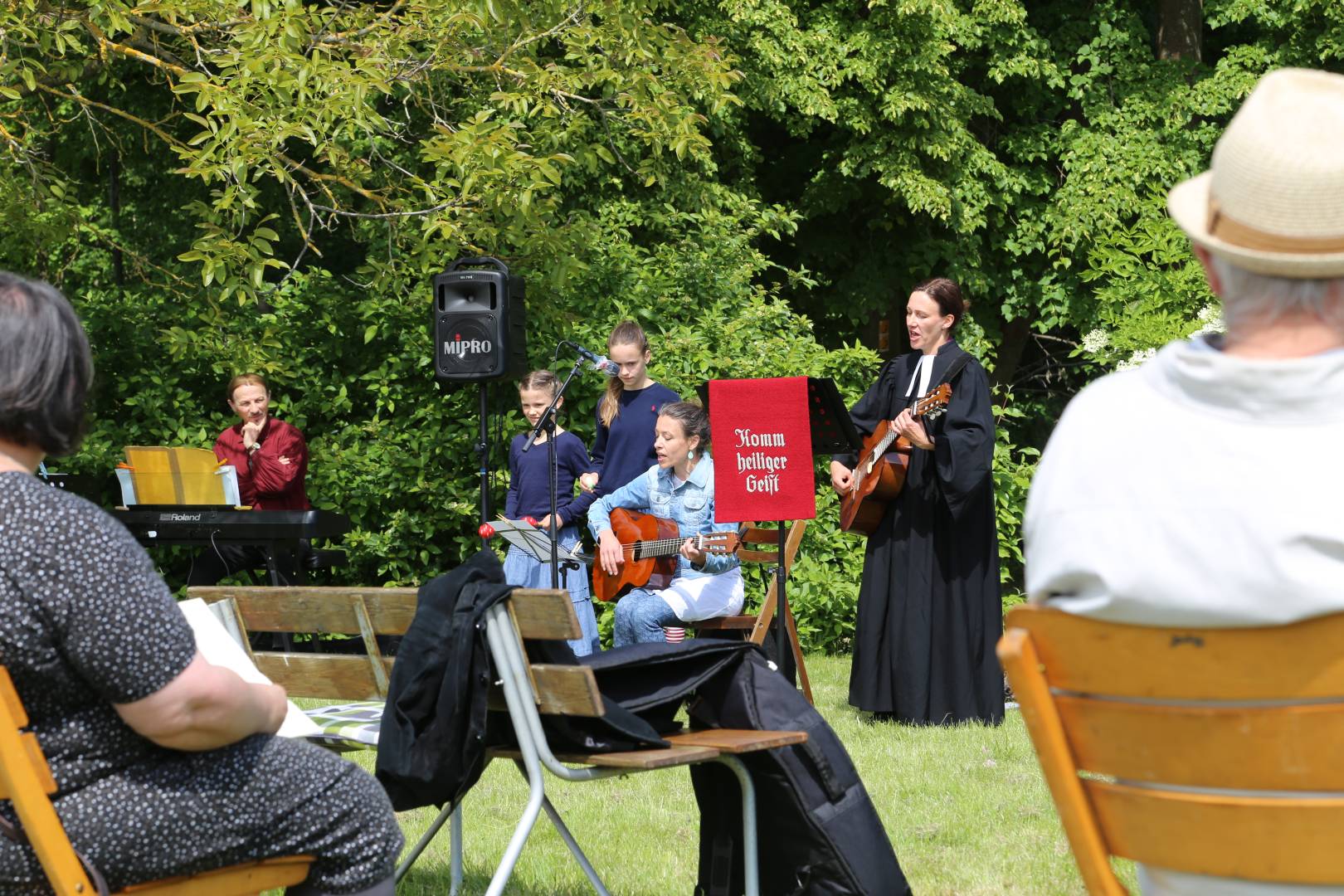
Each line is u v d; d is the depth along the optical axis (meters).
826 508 9.02
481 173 7.82
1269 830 1.50
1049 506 1.62
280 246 12.73
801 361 9.38
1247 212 1.51
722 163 14.01
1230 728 1.50
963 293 14.66
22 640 1.85
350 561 9.16
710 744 2.91
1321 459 1.46
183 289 10.25
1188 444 1.52
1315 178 1.48
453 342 7.48
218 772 2.01
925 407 6.16
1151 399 1.58
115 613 1.87
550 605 2.67
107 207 12.59
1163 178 13.80
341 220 12.12
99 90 11.81
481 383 7.51
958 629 6.36
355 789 2.16
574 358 9.30
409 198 9.38
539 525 6.62
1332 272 1.50
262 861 2.08
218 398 9.73
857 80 13.59
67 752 1.92
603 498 6.42
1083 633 1.59
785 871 3.11
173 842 1.96
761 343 9.55
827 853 3.04
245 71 7.23
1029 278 14.90
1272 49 14.24
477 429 9.24
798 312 15.67
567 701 2.72
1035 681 1.62
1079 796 1.65
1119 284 10.18
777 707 3.15
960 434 6.22
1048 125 14.62
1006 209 14.32
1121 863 3.95
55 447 2.03
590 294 9.95
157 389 9.35
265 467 7.81
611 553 6.15
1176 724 1.54
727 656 3.18
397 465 9.18
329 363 9.80
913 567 6.38
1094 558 1.55
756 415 5.45
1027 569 1.68
